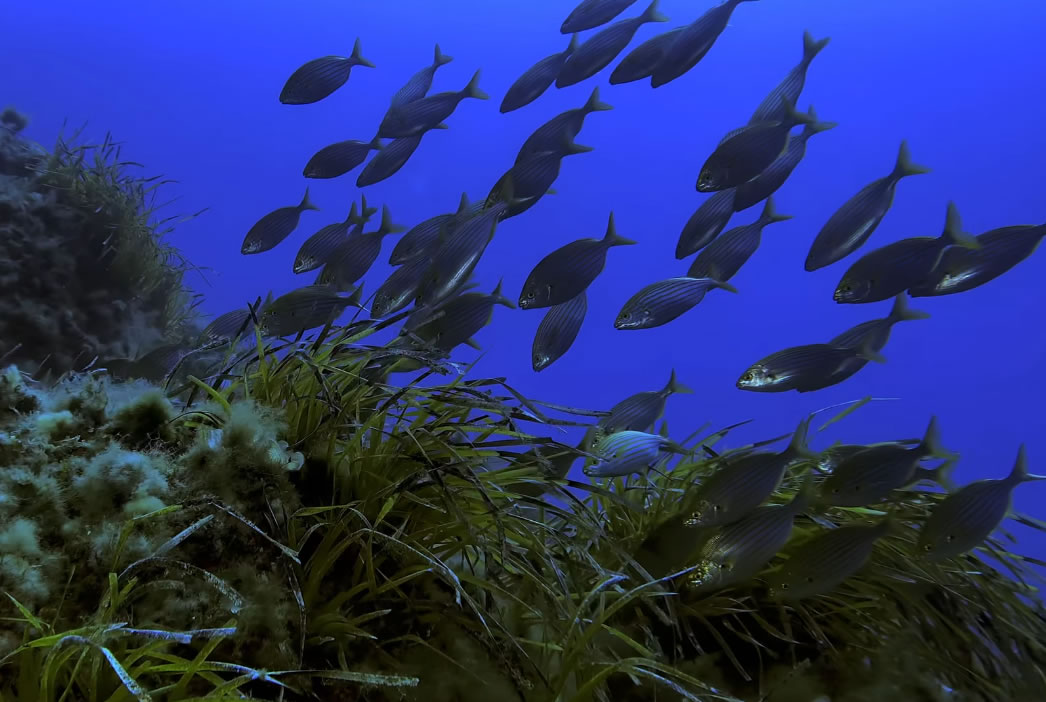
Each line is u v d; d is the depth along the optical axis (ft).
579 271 9.65
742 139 11.48
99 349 19.83
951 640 6.97
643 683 5.59
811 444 7.86
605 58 14.17
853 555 6.19
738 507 6.41
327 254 13.03
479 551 5.79
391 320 6.97
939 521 6.63
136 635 3.88
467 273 9.26
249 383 6.37
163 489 4.66
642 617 6.25
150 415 5.39
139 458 4.72
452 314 8.85
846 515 7.68
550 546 6.28
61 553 4.20
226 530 4.69
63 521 4.38
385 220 12.29
